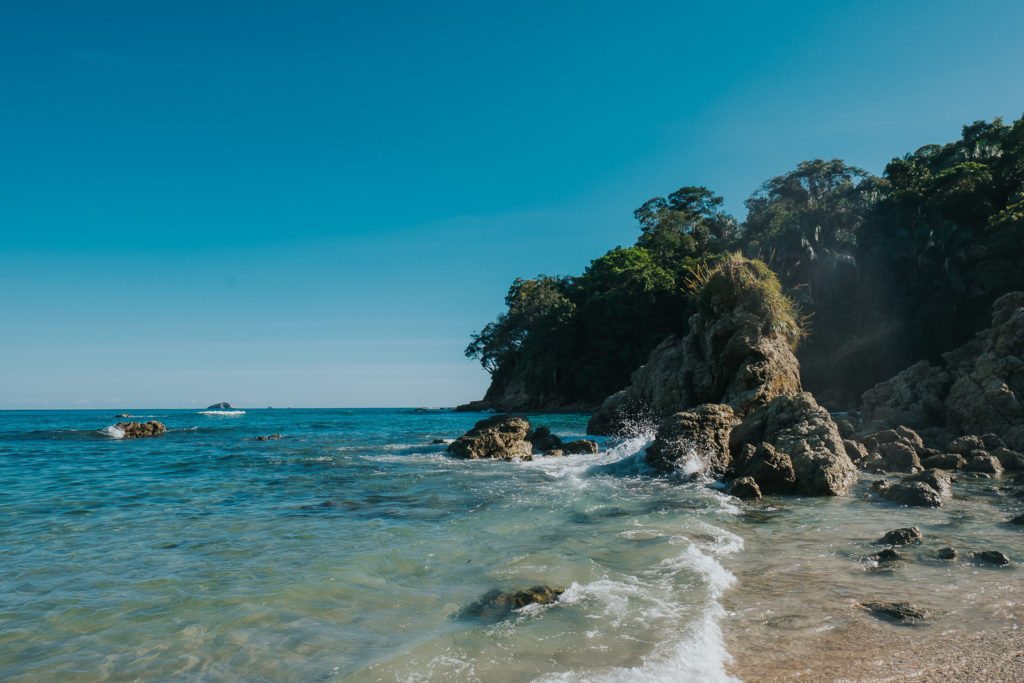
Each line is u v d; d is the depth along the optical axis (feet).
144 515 35.40
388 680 14.23
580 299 292.81
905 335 174.09
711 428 52.95
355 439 107.45
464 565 24.23
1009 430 65.36
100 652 16.39
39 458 72.95
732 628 17.79
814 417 51.03
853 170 253.85
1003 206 182.80
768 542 28.27
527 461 65.10
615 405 97.60
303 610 19.36
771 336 71.77
